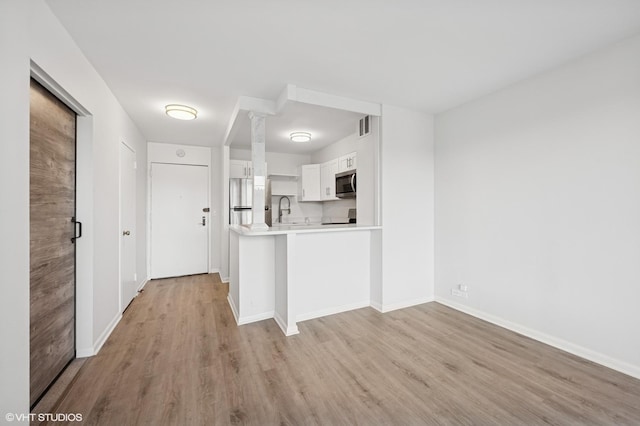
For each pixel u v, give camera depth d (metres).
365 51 2.06
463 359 2.10
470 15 1.66
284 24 1.74
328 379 1.86
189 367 2.00
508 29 1.80
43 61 1.49
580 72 2.13
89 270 2.13
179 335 2.53
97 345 2.23
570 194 2.19
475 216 2.94
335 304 3.10
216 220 5.09
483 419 1.49
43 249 1.67
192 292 3.88
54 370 1.80
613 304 1.96
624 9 1.61
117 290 2.81
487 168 2.82
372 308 3.24
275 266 2.97
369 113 3.04
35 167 1.59
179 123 3.67
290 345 2.34
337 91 2.75
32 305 1.57
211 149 5.04
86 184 2.13
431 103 3.07
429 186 3.40
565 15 1.66
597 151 2.04
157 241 4.66
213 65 2.24
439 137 3.37
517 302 2.56
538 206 2.40
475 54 2.10
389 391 1.73
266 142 4.82
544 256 2.36
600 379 1.84
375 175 3.18
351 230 2.97
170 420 1.49
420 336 2.49
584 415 1.51
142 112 3.24
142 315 3.01
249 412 1.55
